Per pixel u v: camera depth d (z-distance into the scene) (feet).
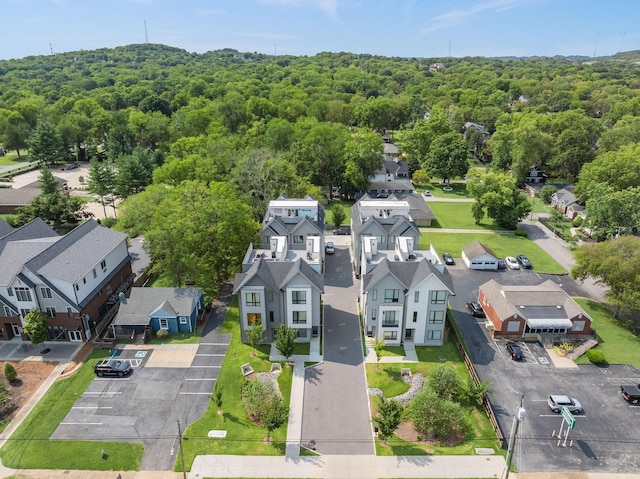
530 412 145.69
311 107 557.33
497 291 199.62
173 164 300.40
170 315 182.09
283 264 180.34
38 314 171.94
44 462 125.29
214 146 335.26
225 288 222.48
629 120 446.60
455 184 426.92
